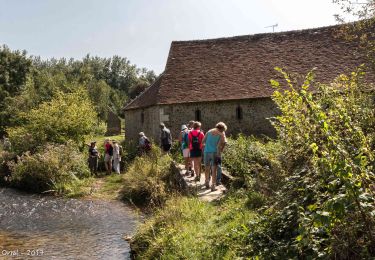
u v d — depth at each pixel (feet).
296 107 15.74
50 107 66.85
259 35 75.10
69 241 26.63
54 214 35.47
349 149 12.50
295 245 14.48
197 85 67.31
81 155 56.65
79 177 52.37
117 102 192.44
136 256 22.43
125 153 61.67
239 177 32.76
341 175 11.23
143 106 71.97
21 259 22.90
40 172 48.67
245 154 38.75
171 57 73.15
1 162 56.85
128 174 46.60
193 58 72.43
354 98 18.35
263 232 17.42
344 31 33.50
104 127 129.39
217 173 33.27
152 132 69.26
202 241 18.99
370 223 12.48
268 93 63.52
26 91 122.62
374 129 15.58
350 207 12.16
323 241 14.32
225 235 18.67
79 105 71.67
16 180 50.57
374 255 12.55
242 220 20.25
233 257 16.53
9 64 135.03
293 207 17.13
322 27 73.56
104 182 51.16
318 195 13.88
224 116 65.31
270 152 31.65
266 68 68.28
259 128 64.23
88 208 37.70
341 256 12.97
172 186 38.37
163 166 43.60
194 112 65.51
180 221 22.93
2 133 109.40
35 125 63.41
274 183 23.17
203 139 32.81
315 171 15.23
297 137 16.90
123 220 32.53
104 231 29.17
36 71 147.43
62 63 269.85
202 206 25.25
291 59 68.85
